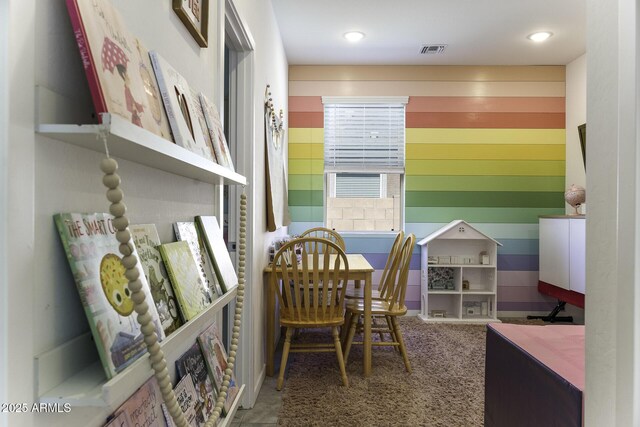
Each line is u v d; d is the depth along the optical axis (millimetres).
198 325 850
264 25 2709
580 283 3445
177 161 824
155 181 987
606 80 864
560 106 4324
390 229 4516
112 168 557
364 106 4402
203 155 982
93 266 629
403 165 4398
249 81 2297
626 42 777
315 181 4344
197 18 1272
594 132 905
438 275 4234
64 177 633
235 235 2281
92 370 641
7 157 509
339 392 2379
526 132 4324
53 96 599
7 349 504
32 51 559
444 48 3896
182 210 1177
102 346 579
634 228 762
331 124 4406
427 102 4348
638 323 760
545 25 3404
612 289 844
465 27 3463
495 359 1546
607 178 863
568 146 4266
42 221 579
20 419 522
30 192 546
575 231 3527
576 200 3744
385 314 2691
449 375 2633
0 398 499
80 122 675
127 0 842
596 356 893
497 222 4332
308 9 3154
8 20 515
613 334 839
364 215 4504
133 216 874
